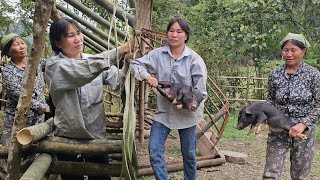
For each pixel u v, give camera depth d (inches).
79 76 119.7
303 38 148.5
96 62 118.3
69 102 130.4
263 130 378.6
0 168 165.3
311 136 152.1
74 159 143.6
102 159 143.2
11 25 423.5
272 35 391.5
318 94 147.9
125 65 130.5
